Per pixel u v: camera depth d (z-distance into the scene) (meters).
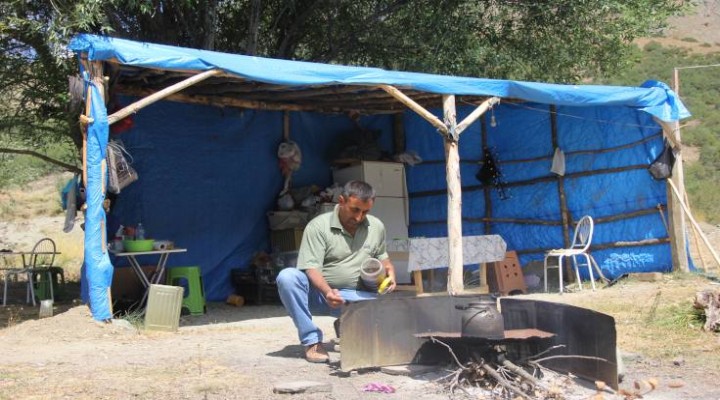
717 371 5.25
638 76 37.94
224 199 11.51
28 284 10.42
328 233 5.14
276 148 12.16
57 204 21.84
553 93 9.84
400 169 12.91
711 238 15.67
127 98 10.34
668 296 8.64
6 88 11.92
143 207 10.65
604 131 11.38
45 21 10.39
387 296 5.33
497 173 12.37
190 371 5.07
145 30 13.34
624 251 11.25
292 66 8.34
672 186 10.77
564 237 11.66
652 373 5.23
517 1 14.69
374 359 4.93
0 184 21.38
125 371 5.09
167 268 10.52
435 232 12.86
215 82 9.95
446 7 14.32
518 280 10.80
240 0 14.70
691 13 14.90
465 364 4.64
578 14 14.44
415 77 9.02
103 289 7.50
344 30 14.97
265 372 5.03
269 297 11.05
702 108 34.19
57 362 5.49
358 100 11.73
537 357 4.86
